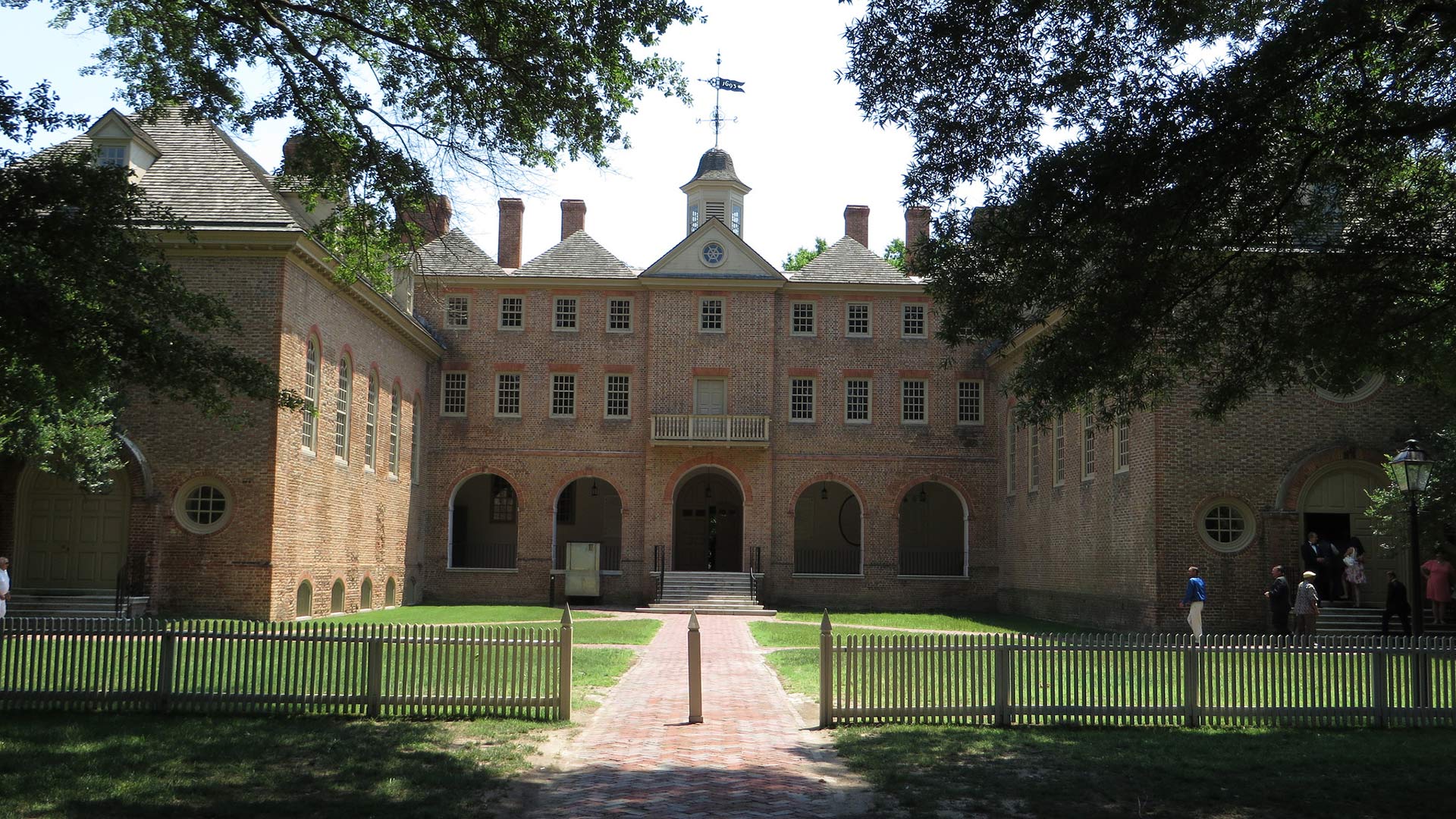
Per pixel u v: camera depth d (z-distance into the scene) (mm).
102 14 16406
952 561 48438
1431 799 10477
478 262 45188
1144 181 12453
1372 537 30422
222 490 28953
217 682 14500
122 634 14539
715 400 44188
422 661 14586
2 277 13062
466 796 10156
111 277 14242
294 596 30062
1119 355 13727
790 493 44125
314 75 16719
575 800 10180
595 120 16375
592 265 45219
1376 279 14125
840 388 44688
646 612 39781
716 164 51625
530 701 14594
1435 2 12070
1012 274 13930
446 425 44094
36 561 29594
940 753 12375
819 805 10047
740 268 44625
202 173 29906
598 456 44094
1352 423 29875
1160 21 12148
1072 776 11266
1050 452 38656
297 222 28891
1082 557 35281
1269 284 14180
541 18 15594
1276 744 13141
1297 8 13094
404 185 16766
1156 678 14484
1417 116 12672
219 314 15688
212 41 16031
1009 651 14500
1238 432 29969
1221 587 29516
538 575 43531
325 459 32438
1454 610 28531
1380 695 14523
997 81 12891
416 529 42500
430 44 16531
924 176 13523
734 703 16281
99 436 24781
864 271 45469
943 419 44688
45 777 10477
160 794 9977
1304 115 13148
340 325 33531
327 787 10383
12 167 13523
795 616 38656
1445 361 15508
